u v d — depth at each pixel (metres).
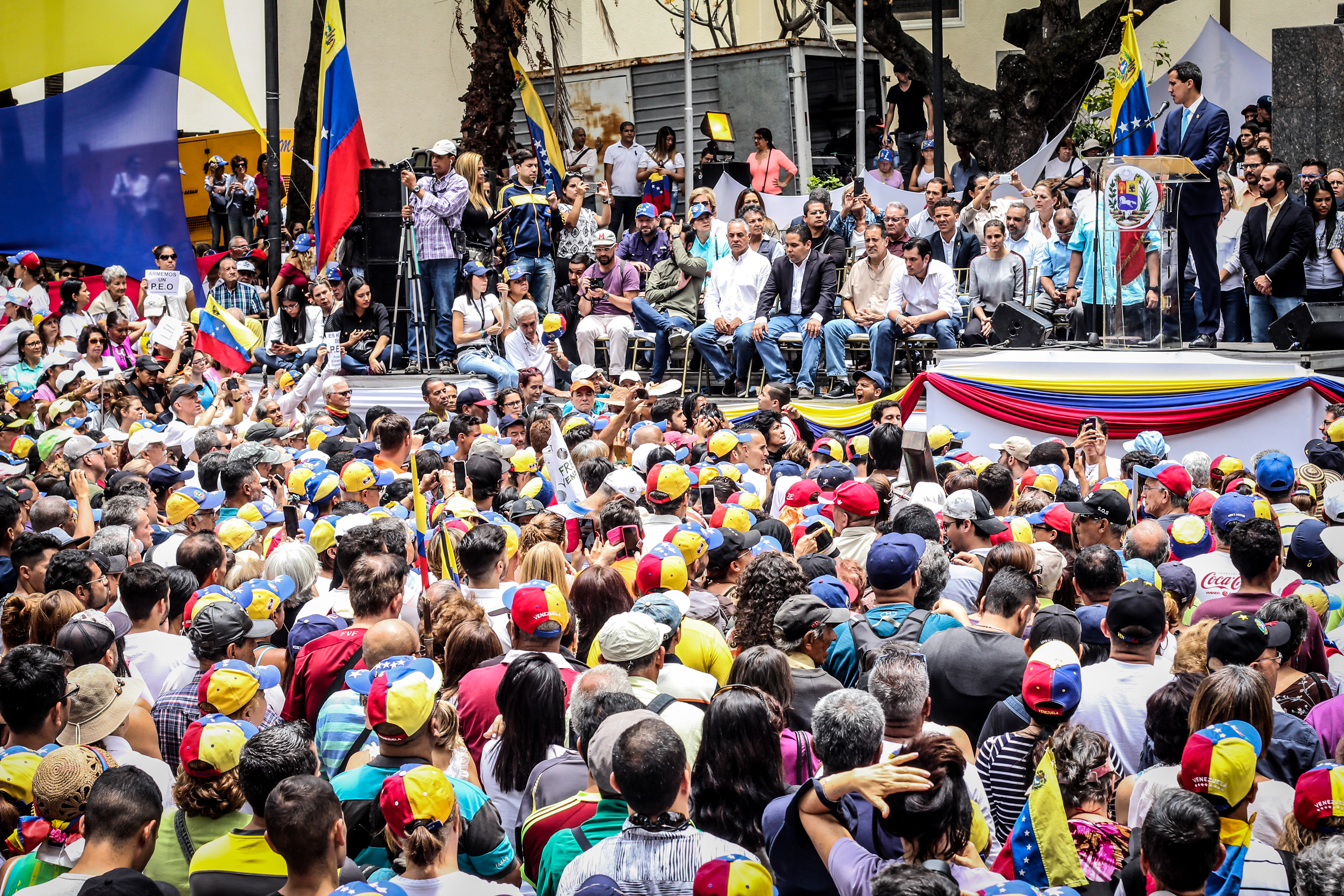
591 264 20.12
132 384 16.88
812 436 16.02
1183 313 16.34
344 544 7.70
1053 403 14.92
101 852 4.52
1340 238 15.88
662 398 14.74
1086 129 24.94
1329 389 14.13
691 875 4.25
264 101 35.00
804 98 26.73
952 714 6.21
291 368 18.02
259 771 4.69
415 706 5.02
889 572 6.84
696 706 5.73
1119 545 8.50
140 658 6.95
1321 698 6.15
